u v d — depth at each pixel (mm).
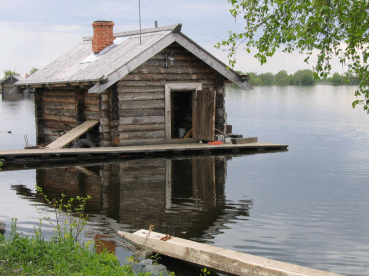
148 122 17625
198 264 6402
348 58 6855
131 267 6020
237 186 11336
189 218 8547
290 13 6992
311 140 22938
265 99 77625
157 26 19531
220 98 19125
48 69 22547
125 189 10867
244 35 7367
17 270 5590
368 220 8500
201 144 17844
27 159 15078
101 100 16984
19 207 9180
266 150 18250
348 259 6625
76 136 16641
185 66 18375
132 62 16375
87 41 24484
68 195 10273
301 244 7207
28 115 39562
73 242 6543
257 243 7227
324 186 11461
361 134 25812
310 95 96312
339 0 6379
